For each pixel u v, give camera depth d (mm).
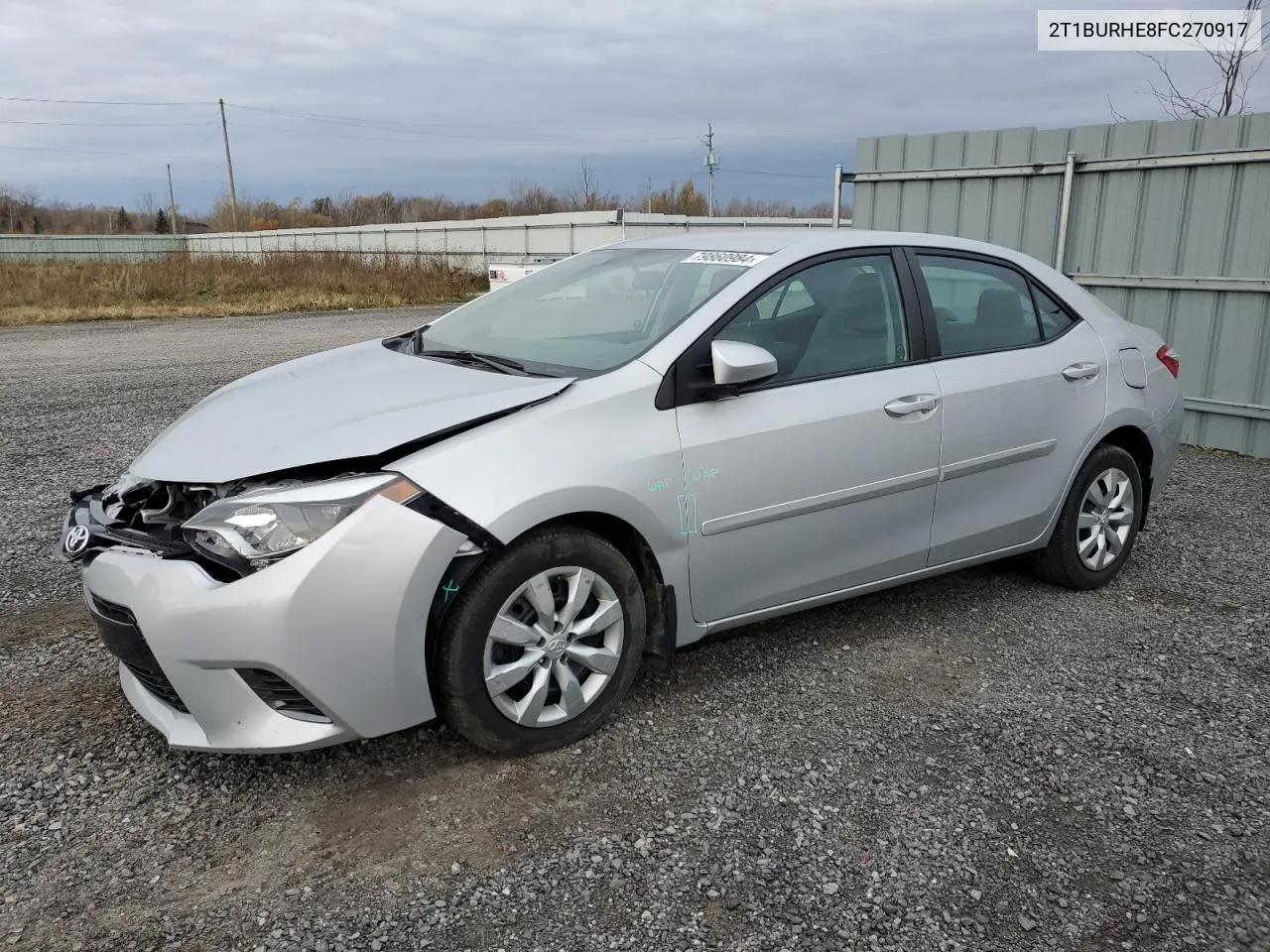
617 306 3674
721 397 3215
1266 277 7121
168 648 2625
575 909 2379
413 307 23641
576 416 2971
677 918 2354
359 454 2686
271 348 13898
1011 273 4254
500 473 2793
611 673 3123
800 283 3551
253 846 2602
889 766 3033
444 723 3123
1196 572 4820
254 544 2592
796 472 3383
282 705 2695
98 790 2836
